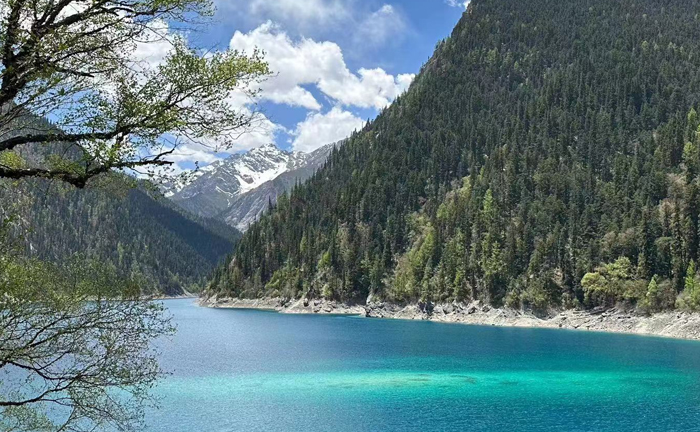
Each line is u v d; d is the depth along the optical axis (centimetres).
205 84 1137
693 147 15350
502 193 18188
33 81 1055
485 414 4831
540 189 18038
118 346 1239
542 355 8369
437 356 8212
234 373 6625
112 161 1081
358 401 5241
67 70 1070
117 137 1127
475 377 6519
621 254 13875
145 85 1134
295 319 16388
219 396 5378
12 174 1077
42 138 1070
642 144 18725
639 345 9731
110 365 1230
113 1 1079
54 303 1193
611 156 18875
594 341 10350
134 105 1100
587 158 19512
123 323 1248
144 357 1323
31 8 1034
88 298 1237
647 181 15475
